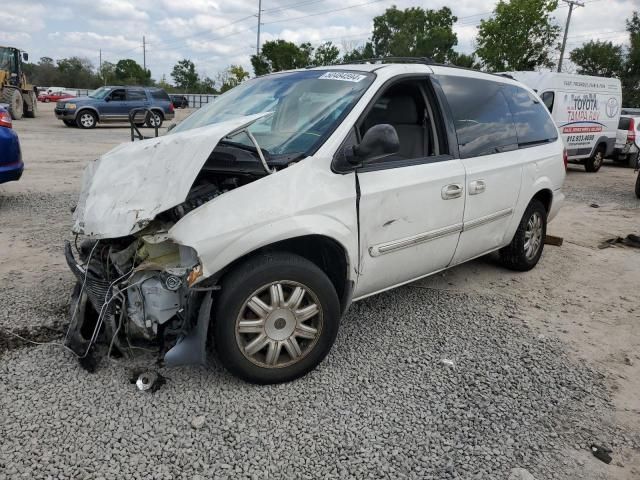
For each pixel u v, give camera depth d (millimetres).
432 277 5141
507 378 3336
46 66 93250
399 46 50656
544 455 2676
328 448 2639
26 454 2486
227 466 2486
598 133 14641
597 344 3896
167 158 2947
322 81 3816
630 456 2709
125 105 22844
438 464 2572
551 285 5086
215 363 3299
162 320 2867
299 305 3102
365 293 3619
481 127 4402
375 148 2998
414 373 3342
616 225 7906
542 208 5312
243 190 2918
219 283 2979
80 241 4152
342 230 3189
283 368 3115
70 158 12758
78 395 2928
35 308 3979
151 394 2967
